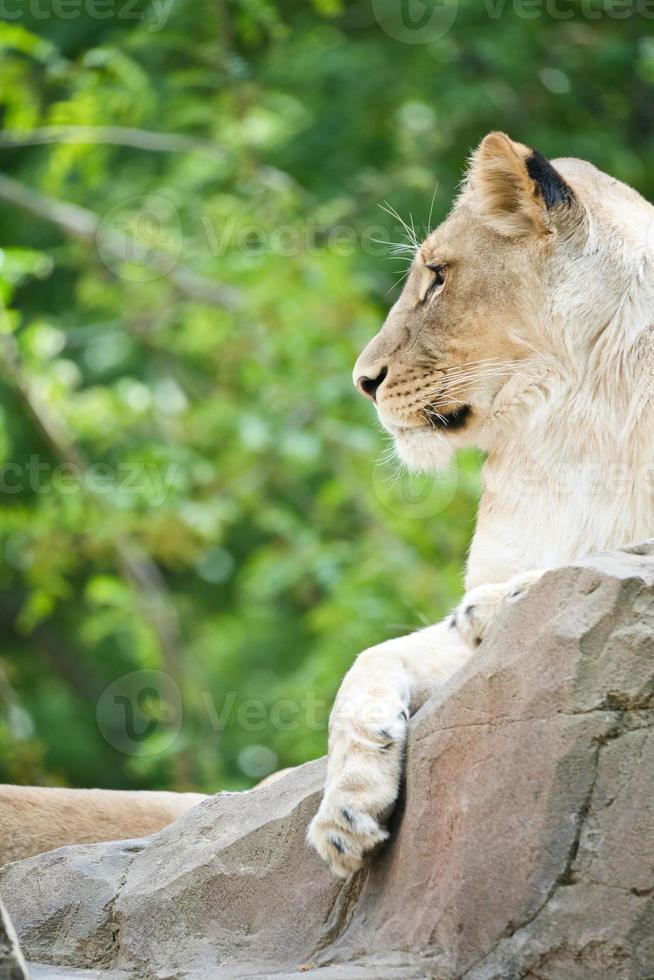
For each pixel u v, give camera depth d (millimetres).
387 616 14625
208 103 16656
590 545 5961
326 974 4656
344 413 15992
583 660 4480
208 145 16344
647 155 16516
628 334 5973
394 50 16312
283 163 16953
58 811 6926
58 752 18719
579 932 4379
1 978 4406
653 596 4445
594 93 16594
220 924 5289
